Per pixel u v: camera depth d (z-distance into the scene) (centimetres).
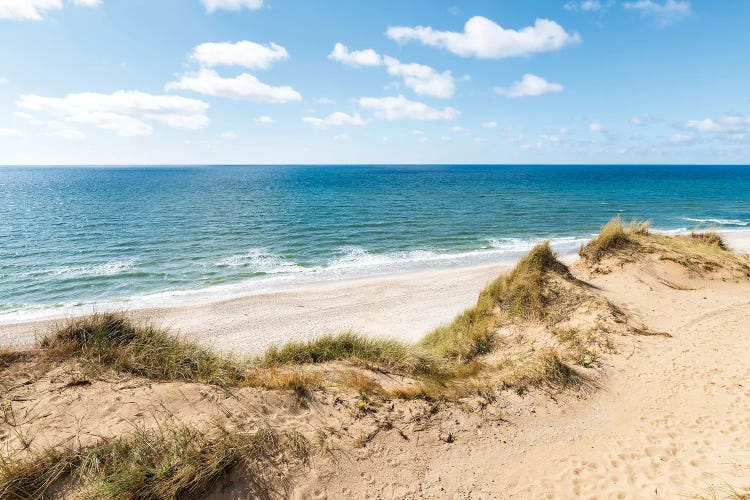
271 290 1930
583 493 490
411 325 1483
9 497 390
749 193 7294
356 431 555
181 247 2811
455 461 541
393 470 515
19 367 581
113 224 3662
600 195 6706
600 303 1075
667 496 459
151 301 1784
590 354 833
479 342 1005
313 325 1484
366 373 725
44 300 1802
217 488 441
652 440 572
